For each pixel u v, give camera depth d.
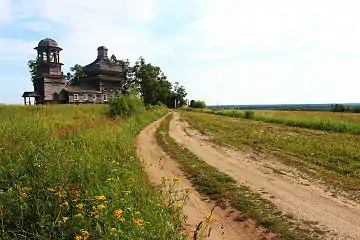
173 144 15.82
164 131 22.28
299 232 5.57
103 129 12.71
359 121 25.44
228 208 6.87
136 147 13.98
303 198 7.39
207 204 7.17
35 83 63.69
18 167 5.74
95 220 4.17
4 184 5.37
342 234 5.49
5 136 7.63
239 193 7.76
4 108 25.38
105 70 70.44
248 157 12.46
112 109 27.39
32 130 8.52
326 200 7.25
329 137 18.59
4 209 4.40
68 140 8.67
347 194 7.67
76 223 4.25
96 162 7.00
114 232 3.82
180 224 5.38
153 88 99.00
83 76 78.06
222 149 14.42
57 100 60.94
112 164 7.28
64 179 5.28
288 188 8.20
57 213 4.41
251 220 6.18
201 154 13.13
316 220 6.10
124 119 23.41
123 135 12.88
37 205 4.34
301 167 10.60
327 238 5.34
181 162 11.48
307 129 24.77
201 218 6.31
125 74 99.19
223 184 8.55
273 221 6.04
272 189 8.11
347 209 6.66
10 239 3.93
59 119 15.56
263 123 31.41
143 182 6.73
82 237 3.78
